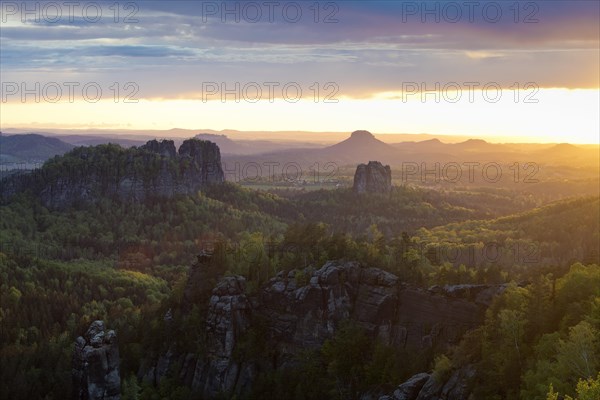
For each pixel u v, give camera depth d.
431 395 110.12
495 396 100.31
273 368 146.75
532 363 101.00
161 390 149.38
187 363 153.38
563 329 107.31
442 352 131.00
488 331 114.69
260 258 167.38
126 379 156.38
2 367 167.88
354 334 139.12
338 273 148.75
